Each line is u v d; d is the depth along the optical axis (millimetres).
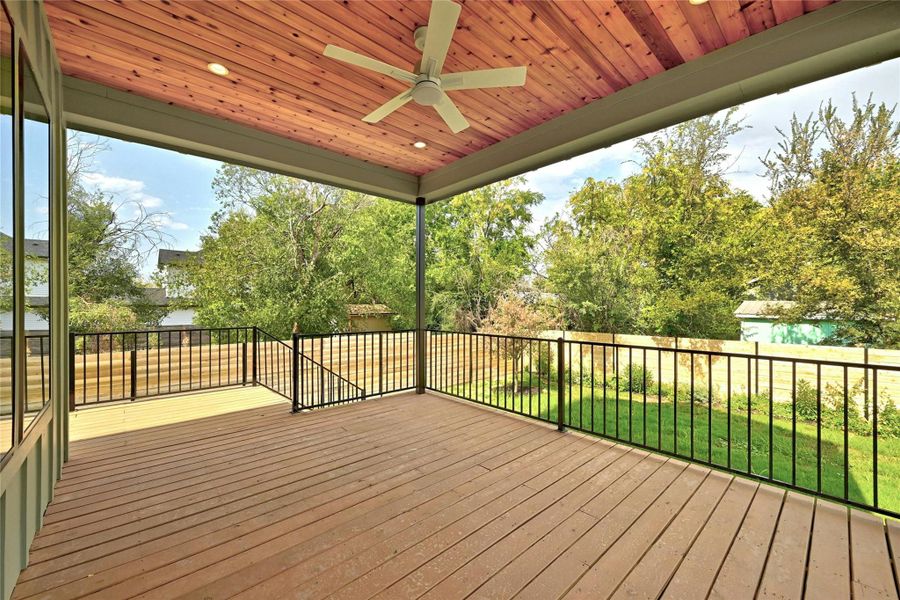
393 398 4988
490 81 2283
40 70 2115
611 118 3172
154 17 2348
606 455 3090
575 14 2309
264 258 11273
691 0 2188
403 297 13164
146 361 5301
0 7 1473
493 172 4336
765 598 1583
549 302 10711
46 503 2221
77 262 9062
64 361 2881
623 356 8617
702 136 8430
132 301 9961
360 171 4664
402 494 2461
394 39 2578
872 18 2064
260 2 2238
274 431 3699
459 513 2232
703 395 7645
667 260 8992
